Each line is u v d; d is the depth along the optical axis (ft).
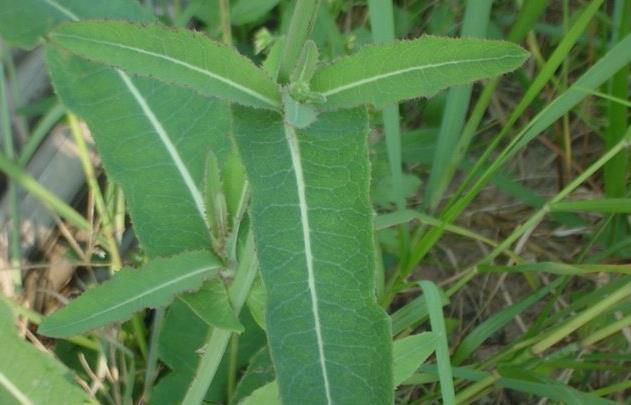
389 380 0.94
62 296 1.78
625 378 1.89
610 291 1.70
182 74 0.92
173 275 1.16
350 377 0.94
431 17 2.09
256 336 1.77
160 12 2.06
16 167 1.66
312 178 0.96
